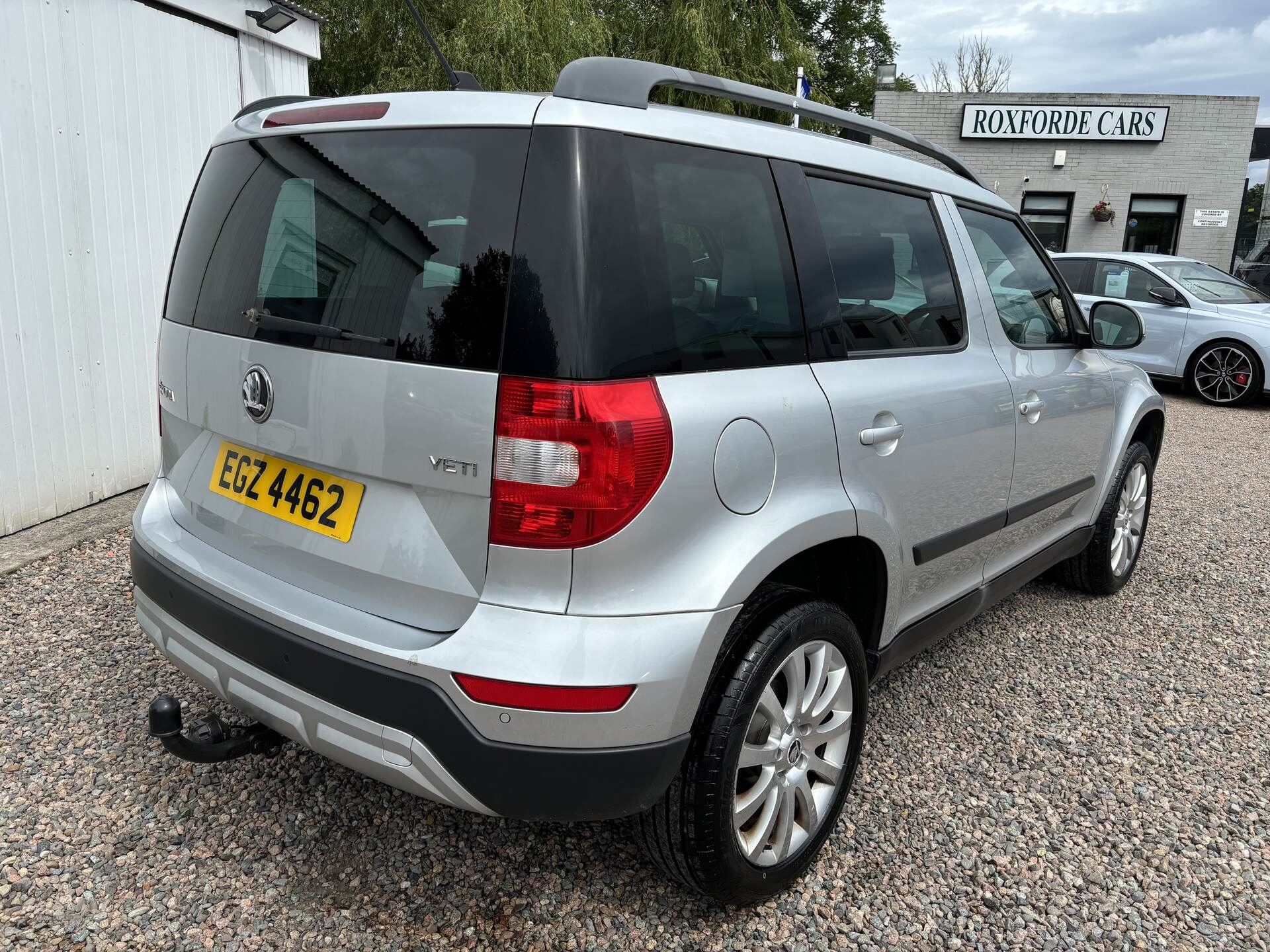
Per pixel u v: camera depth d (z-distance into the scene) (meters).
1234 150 15.02
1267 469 6.89
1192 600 4.16
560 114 1.68
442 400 1.66
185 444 2.31
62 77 4.32
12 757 2.53
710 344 1.84
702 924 2.04
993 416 2.73
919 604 2.63
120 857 2.17
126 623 3.37
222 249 2.14
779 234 2.08
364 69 12.26
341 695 1.75
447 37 11.46
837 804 2.24
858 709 2.26
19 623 3.35
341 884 2.12
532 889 2.13
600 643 1.64
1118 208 15.58
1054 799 2.58
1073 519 3.65
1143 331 3.54
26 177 4.17
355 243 1.83
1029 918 2.12
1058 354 3.30
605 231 1.66
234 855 2.20
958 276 2.76
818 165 2.26
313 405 1.84
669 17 14.02
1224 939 2.07
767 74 14.84
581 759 1.65
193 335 2.18
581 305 1.61
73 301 4.48
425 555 1.73
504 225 1.65
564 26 11.41
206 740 2.09
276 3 5.56
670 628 1.69
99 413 4.70
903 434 2.30
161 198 5.04
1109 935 2.07
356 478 1.85
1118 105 15.05
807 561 2.36
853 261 2.30
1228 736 2.96
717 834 1.87
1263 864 2.33
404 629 1.75
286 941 1.94
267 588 1.94
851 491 2.13
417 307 1.71
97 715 2.76
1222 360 9.70
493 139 1.70
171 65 5.05
